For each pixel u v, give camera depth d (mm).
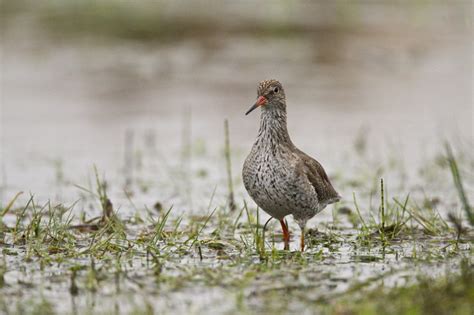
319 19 31016
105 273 10586
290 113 21672
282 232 13078
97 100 22906
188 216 13961
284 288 10000
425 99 22938
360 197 15500
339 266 10969
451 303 9156
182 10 32094
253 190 11602
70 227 12789
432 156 18297
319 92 23453
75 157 18203
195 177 16875
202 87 24078
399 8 32281
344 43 28156
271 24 30359
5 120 20938
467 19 30422
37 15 31484
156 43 28438
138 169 17453
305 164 11695
